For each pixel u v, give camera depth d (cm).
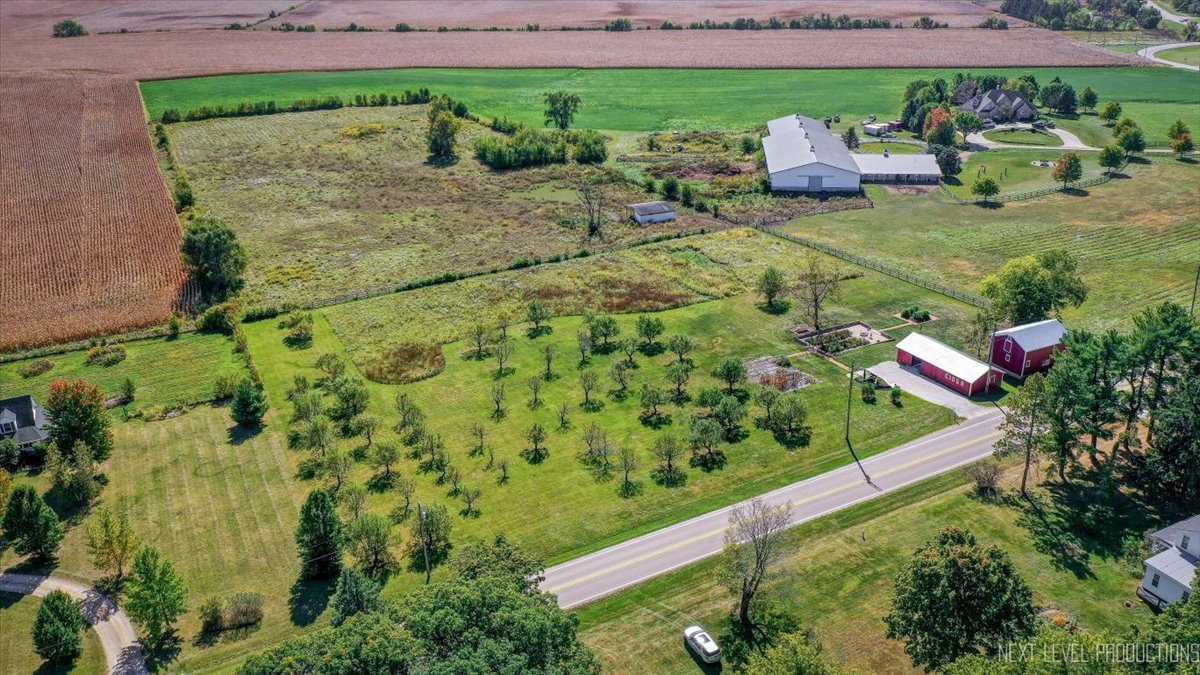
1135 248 14300
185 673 6600
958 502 8250
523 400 10369
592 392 10494
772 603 7069
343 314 12800
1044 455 8881
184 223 16400
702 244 15100
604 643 6756
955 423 9594
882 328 11862
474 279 13900
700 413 9988
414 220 16762
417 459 9294
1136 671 5225
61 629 6756
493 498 8600
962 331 11606
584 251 14825
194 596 7444
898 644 6594
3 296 13488
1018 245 14650
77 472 8681
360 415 10106
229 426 10050
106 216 16675
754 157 19988
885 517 8088
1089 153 19912
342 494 8706
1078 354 8581
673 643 6725
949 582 5969
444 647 5416
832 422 9700
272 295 13525
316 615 7181
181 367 11419
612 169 19538
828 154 18438
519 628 5475
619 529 8112
